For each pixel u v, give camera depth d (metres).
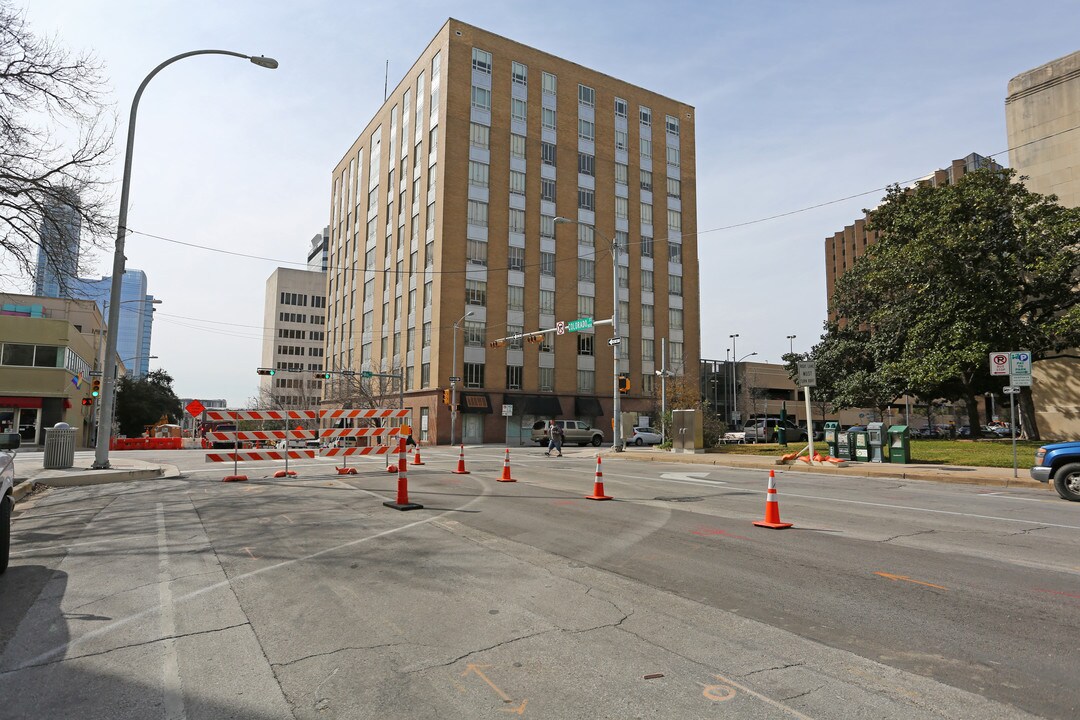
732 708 3.50
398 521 9.75
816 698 3.62
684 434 27.36
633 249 58.94
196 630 4.87
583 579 6.27
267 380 114.19
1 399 41.78
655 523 9.48
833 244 126.88
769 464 20.92
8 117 15.52
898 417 80.50
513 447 44.69
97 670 4.11
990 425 64.69
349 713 3.50
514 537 8.43
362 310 66.44
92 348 56.88
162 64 18.91
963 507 11.27
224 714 3.49
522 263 52.81
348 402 60.31
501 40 53.66
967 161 90.69
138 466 19.47
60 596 5.80
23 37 15.33
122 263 18.75
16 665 4.21
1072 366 29.11
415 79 56.41
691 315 61.88
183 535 8.73
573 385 54.03
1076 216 24.70
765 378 81.44
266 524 9.57
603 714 3.45
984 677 3.90
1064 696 3.62
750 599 5.57
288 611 5.31
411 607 5.39
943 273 26.59
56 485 15.75
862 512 10.61
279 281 130.25
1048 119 28.94
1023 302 27.16
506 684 3.85
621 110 59.91
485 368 50.50
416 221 54.53
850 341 40.50
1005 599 5.53
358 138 70.81
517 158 53.47
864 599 5.55
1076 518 10.02
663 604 5.43
